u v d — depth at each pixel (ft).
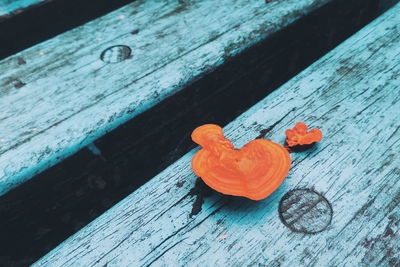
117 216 0.78
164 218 0.77
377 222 0.74
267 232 0.75
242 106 1.50
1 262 1.07
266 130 0.85
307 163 0.80
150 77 0.97
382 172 0.78
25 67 1.02
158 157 1.31
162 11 1.15
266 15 1.07
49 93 0.96
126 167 1.29
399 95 0.87
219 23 1.06
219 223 0.76
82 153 1.35
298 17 1.08
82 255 0.76
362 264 0.72
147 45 1.04
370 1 1.74
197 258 0.74
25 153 0.87
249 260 0.73
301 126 0.80
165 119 1.45
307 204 0.76
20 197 1.23
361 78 0.90
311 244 0.73
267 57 1.69
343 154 0.80
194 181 0.80
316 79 0.91
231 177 0.73
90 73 0.99
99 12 2.06
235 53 1.01
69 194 1.23
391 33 0.98
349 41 0.98
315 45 1.75
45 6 1.85
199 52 1.00
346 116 0.85
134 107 0.93
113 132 1.40
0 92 0.97
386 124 0.83
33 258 1.08
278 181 0.72
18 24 1.80
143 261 0.74
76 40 1.08
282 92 0.90
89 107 0.93
